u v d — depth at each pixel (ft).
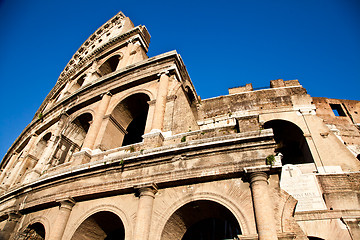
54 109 101.91
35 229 63.36
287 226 37.29
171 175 46.75
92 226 54.19
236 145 46.03
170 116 62.64
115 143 73.67
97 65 113.19
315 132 79.30
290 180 67.36
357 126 108.47
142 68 80.02
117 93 81.66
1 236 60.08
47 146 82.94
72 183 58.08
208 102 94.79
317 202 61.87
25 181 73.87
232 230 53.83
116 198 51.26
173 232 46.16
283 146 89.25
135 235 41.96
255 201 38.73
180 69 78.69
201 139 49.01
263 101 90.02
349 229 55.93
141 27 113.09
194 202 44.11
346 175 65.82
